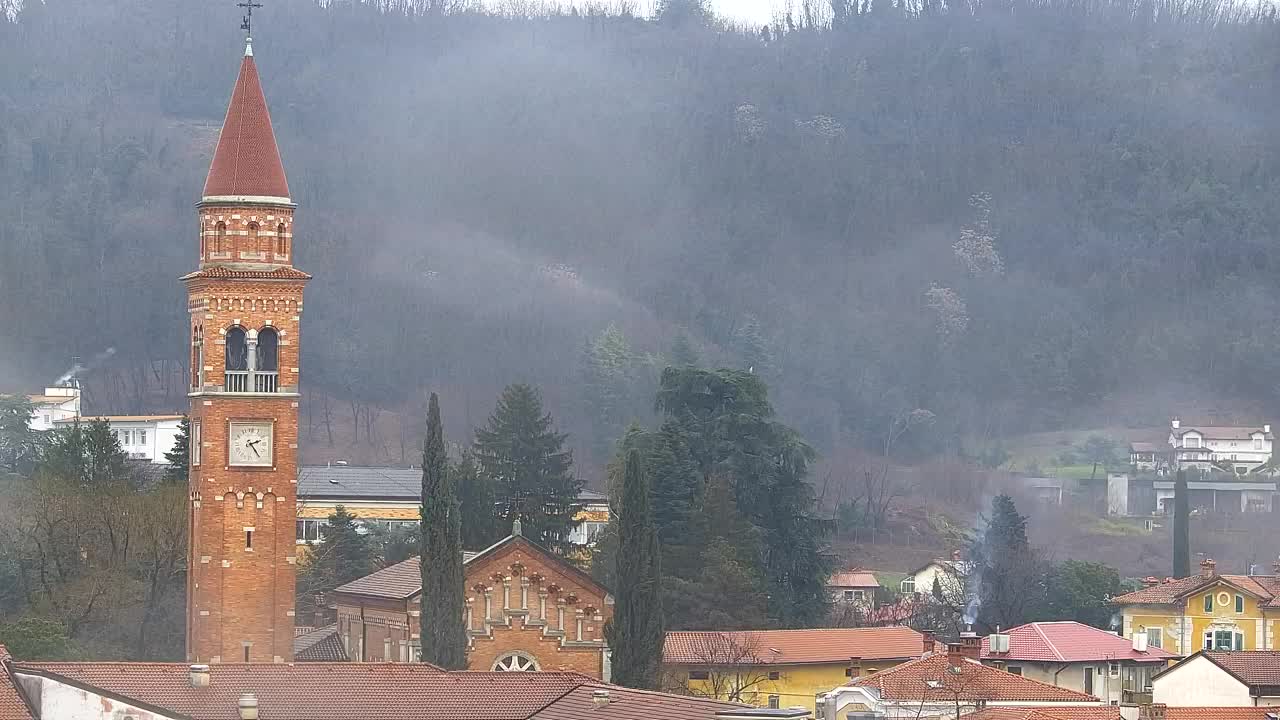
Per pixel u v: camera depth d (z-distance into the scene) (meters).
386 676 127.81
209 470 166.50
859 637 197.00
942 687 162.25
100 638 196.62
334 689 125.25
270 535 167.50
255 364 167.88
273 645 166.88
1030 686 164.00
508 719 123.75
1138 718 135.50
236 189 168.50
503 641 177.75
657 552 172.88
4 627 176.25
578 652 180.00
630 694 123.81
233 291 167.38
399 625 179.88
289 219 170.00
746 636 193.38
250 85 170.88
